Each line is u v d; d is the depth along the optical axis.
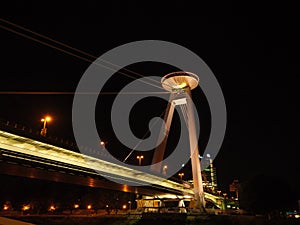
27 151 38.81
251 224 47.88
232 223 50.47
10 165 38.25
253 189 50.12
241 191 53.28
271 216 49.41
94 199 80.81
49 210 74.38
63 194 73.88
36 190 69.44
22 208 70.44
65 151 44.00
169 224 54.41
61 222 56.19
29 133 38.19
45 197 70.69
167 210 61.03
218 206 125.50
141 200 90.19
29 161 39.44
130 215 58.41
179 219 54.81
